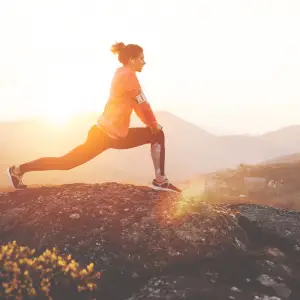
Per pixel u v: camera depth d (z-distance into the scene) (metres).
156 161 3.70
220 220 3.26
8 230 3.08
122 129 3.49
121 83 3.45
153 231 3.01
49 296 2.55
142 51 3.55
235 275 2.84
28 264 2.66
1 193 3.69
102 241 2.90
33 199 3.49
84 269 2.68
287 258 3.12
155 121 3.54
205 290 2.57
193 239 3.00
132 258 2.81
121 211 3.21
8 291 2.54
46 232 2.99
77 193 3.54
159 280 2.67
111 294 2.60
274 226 3.55
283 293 2.70
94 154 3.57
